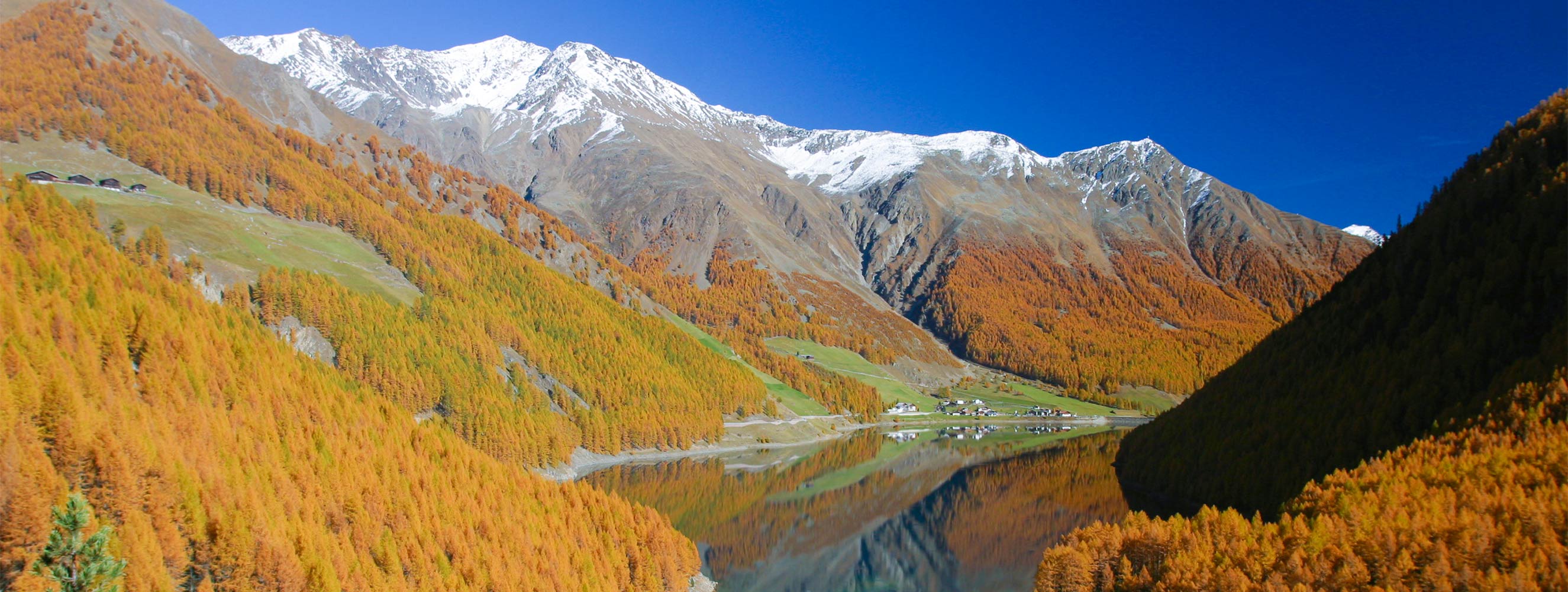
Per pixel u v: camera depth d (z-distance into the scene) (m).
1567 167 139.88
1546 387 99.25
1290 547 83.00
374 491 94.88
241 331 136.00
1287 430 135.25
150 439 85.12
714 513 158.62
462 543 91.06
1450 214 154.12
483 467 113.44
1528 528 76.50
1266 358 165.75
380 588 82.44
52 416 80.88
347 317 178.25
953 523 151.88
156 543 73.44
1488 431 99.12
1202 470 149.62
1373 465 102.12
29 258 122.81
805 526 150.62
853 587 115.94
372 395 134.25
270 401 111.56
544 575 90.62
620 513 109.44
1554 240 130.25
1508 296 127.75
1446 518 80.69
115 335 108.62
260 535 79.31
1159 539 90.88
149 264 166.62
